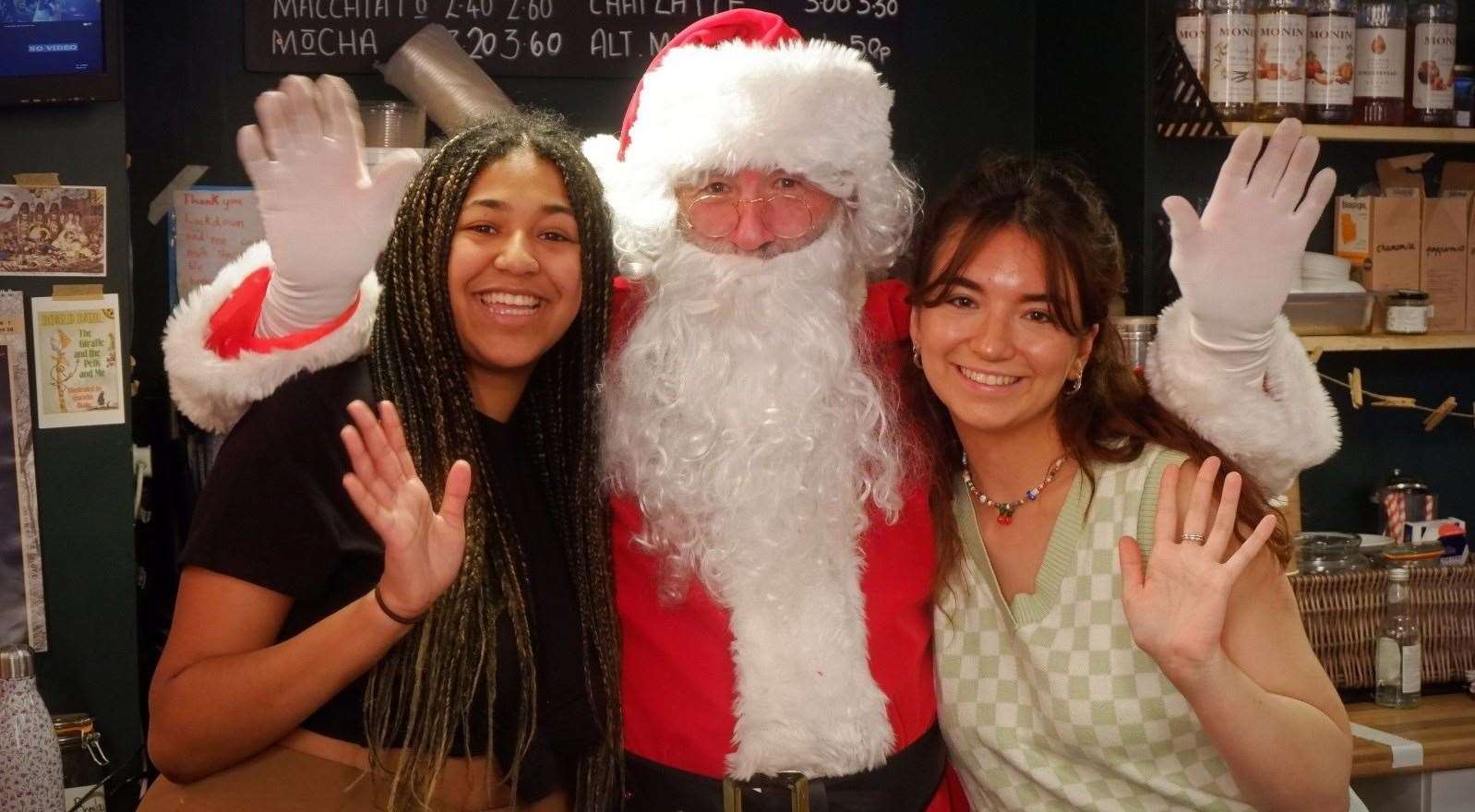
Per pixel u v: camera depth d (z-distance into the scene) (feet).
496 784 5.05
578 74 9.24
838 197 5.92
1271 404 5.29
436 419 5.04
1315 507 10.16
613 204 5.89
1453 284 9.53
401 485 4.35
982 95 9.94
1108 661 5.19
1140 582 4.67
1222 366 5.22
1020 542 5.54
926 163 9.88
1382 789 8.13
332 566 4.82
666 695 5.44
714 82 5.69
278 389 4.89
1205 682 4.59
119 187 7.61
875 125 5.95
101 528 7.65
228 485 4.78
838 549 5.52
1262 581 5.17
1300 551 8.97
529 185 5.07
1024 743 5.42
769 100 5.64
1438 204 9.50
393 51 8.95
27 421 7.55
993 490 5.57
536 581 5.20
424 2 9.00
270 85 8.95
